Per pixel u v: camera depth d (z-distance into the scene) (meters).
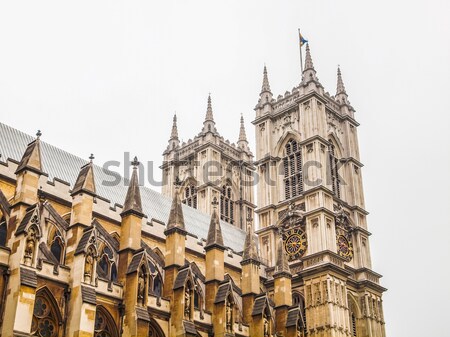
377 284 86.94
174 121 115.06
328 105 96.31
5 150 65.81
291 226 87.38
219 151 106.94
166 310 60.72
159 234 73.31
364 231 90.75
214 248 69.25
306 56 96.88
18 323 46.56
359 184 95.44
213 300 66.81
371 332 82.75
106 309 55.56
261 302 69.19
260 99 99.75
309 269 80.31
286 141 94.62
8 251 49.91
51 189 63.47
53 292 51.88
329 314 76.50
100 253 63.09
